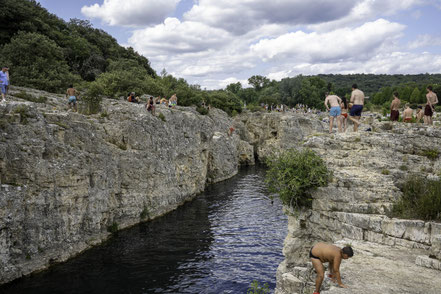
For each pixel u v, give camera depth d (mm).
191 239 22000
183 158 33500
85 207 19719
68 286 14922
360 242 10281
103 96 34062
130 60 70375
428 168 13375
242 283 15859
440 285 6996
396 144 13852
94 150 20812
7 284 14500
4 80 17859
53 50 37500
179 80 77312
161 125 29047
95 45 69000
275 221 26312
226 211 29297
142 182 25578
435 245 8133
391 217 10648
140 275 16453
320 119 73812
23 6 47438
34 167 16266
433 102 17828
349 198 12008
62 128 18719
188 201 33219
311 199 12906
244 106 80750
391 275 7562
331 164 13344
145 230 23625
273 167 13688
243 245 21062
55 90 32594
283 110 76562
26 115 16828
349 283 7156
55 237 17406
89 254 18734
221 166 46625
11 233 14766
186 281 15977
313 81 122125
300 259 13133
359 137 14062
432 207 9992
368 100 112375
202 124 41094
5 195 14336
